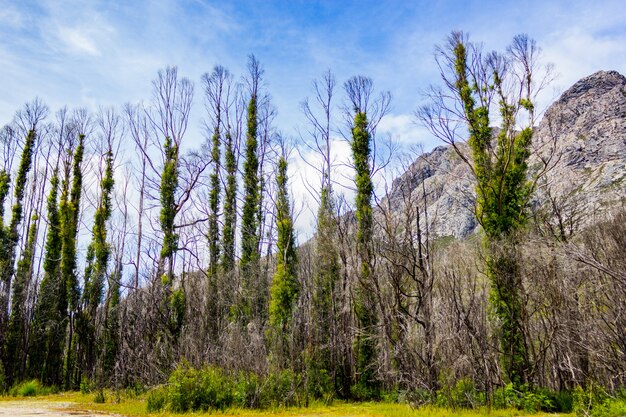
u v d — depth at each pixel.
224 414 18.88
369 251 25.52
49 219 40.22
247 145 39.66
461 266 23.70
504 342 21.28
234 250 37.94
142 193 38.47
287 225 31.20
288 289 28.81
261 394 20.84
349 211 29.34
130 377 26.22
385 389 25.16
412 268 23.23
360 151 29.91
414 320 22.30
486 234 23.53
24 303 36.34
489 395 19.08
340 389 25.47
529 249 21.23
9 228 41.59
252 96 41.38
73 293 38.88
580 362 19.78
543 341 20.84
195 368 21.80
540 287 20.66
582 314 19.64
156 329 29.06
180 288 33.28
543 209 28.97
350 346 26.69
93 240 41.84
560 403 18.47
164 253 34.59
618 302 18.09
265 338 24.98
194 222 38.75
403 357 21.66
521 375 20.64
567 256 19.14
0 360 33.50
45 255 39.53
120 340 29.12
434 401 19.83
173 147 39.69
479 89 25.55
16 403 24.64
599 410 16.23
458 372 20.23
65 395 30.39
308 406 21.61
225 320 30.30
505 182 23.91
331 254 28.88
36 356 36.22
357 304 26.48
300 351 25.08
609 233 22.11
